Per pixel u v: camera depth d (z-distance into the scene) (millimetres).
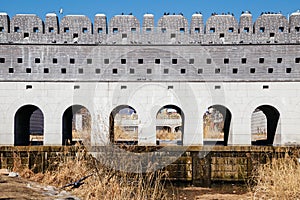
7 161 17469
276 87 34500
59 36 35250
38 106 34438
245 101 34156
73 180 13836
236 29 35062
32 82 34625
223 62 34219
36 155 17266
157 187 14508
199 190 17578
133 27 34406
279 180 14820
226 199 15562
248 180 17641
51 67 34750
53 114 34344
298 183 14375
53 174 15055
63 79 34531
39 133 55281
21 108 35125
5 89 34594
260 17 35250
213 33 34875
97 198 11484
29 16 35562
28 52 34875
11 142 34000
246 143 33875
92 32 35781
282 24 35250
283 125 34281
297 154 17578
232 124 34000
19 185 10164
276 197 14438
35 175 15617
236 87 34125
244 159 18234
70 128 38062
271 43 34719
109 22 34781
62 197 9414
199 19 34812
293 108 34344
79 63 34594
